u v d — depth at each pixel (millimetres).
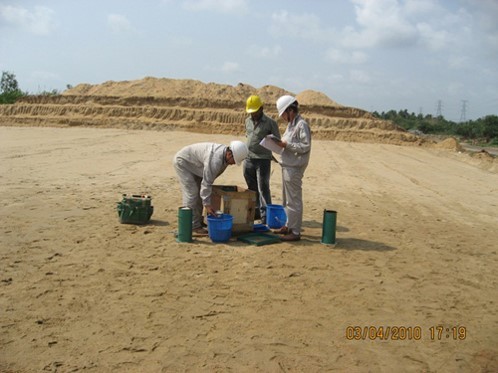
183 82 53844
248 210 6988
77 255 5711
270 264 5801
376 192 12414
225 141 30062
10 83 69125
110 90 51500
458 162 24891
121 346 3660
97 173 12547
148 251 6027
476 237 8023
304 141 6543
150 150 19938
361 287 5211
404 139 38250
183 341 3795
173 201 9305
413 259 6406
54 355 3480
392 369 3574
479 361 3771
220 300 4641
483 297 5164
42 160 14570
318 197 10961
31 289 4633
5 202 8289
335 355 3727
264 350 3727
